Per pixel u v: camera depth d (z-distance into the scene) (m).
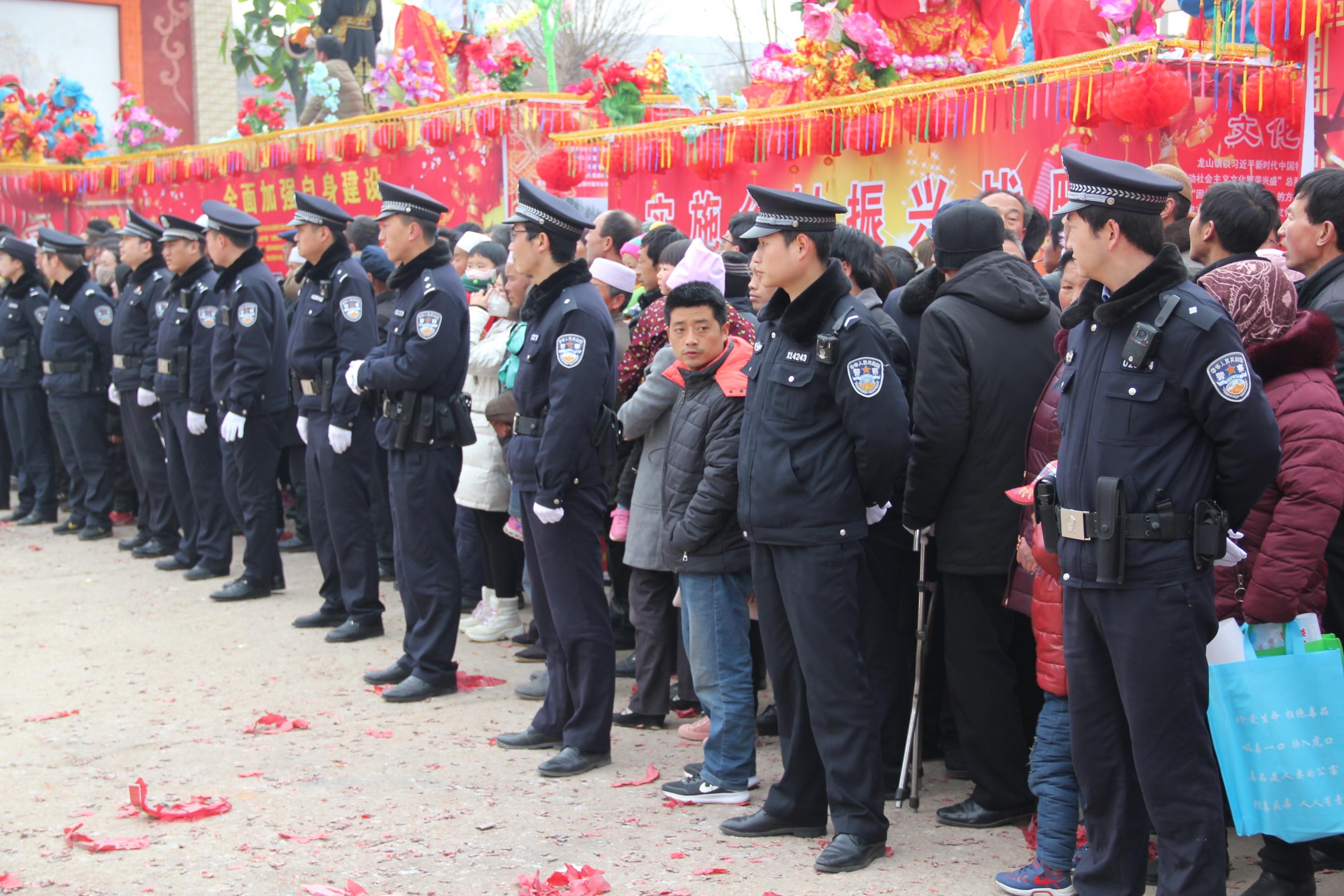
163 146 13.59
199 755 4.82
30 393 9.73
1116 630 2.99
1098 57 5.59
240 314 7.00
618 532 5.27
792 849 3.87
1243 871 3.71
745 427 3.79
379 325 7.28
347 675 5.90
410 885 3.64
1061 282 4.16
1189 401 2.91
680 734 5.02
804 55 7.06
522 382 4.65
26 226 13.84
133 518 9.96
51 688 5.73
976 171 6.26
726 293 5.21
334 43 11.41
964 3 7.20
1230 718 3.19
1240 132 5.73
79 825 4.12
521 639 6.50
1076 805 3.50
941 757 4.77
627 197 8.59
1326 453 3.23
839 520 3.64
